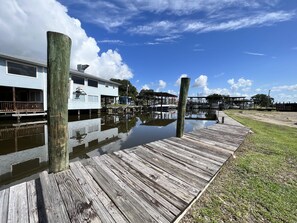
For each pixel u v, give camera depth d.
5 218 1.51
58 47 2.09
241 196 2.33
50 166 2.29
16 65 12.02
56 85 2.15
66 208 1.64
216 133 6.55
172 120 16.48
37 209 1.65
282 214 1.97
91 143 6.89
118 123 13.45
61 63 2.14
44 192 1.85
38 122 11.15
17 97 14.94
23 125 10.27
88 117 16.84
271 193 2.44
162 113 26.41
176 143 4.50
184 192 2.15
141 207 1.78
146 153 3.52
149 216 1.66
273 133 8.00
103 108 22.44
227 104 42.03
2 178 3.67
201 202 2.16
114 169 2.62
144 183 2.29
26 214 1.57
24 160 4.72
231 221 1.83
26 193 1.88
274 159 4.01
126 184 2.22
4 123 10.72
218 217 1.88
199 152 3.84
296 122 13.62
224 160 3.42
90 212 1.62
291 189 2.58
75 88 16.83
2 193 1.86
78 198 1.81
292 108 32.03
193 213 1.94
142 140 7.62
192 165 3.05
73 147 6.23
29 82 12.73
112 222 1.52
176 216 1.71
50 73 2.09
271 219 1.88
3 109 11.55
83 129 10.14
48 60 2.08
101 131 9.72
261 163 3.71
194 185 2.36
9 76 11.59
